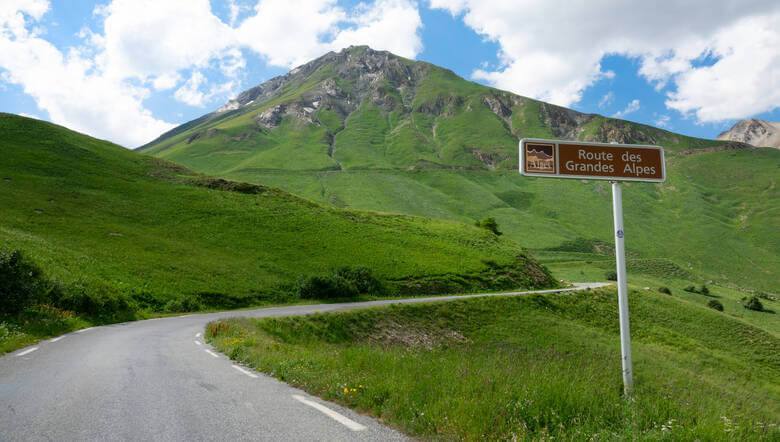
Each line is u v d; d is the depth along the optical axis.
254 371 9.20
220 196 80.38
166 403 6.06
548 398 5.36
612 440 4.34
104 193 69.19
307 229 72.75
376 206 191.00
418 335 33.50
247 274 48.69
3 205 51.19
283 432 4.71
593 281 117.88
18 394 6.60
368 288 53.41
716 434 4.45
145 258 44.53
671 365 35.53
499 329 38.97
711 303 91.94
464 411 4.95
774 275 164.12
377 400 6.07
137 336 17.25
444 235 86.62
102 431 4.75
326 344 25.39
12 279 19.05
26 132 87.62
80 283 26.84
